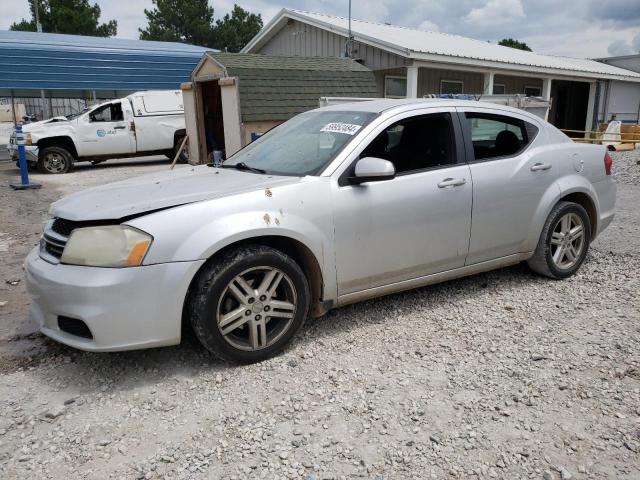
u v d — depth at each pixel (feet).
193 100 43.80
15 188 36.52
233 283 10.52
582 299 14.20
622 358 10.96
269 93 38.55
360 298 12.39
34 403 9.83
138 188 11.75
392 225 12.20
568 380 10.19
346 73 43.39
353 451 8.32
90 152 48.83
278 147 13.74
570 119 83.87
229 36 150.41
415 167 12.95
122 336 9.78
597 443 8.40
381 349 11.61
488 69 55.62
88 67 61.82
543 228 14.96
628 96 81.46
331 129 13.14
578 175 15.56
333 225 11.46
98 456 8.34
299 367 10.89
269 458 8.20
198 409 9.52
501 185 13.84
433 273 13.32
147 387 10.27
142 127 50.49
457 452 8.27
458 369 10.71
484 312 13.46
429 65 50.55
